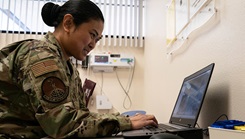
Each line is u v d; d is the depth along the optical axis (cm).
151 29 249
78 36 99
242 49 91
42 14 106
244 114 88
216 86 109
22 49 87
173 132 77
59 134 74
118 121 82
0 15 264
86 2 100
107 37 280
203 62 124
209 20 118
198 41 130
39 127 88
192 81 117
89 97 262
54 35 102
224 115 101
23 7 271
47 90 77
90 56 270
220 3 108
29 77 79
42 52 84
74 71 113
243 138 55
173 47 172
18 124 87
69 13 98
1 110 86
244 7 91
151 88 238
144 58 279
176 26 163
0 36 262
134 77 278
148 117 92
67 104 77
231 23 99
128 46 283
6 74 86
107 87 272
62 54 96
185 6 146
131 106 272
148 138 70
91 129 76
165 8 199
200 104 95
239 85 92
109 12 283
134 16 286
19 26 267
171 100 176
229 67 100
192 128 83
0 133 83
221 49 106
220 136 62
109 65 269
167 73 188
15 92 87
